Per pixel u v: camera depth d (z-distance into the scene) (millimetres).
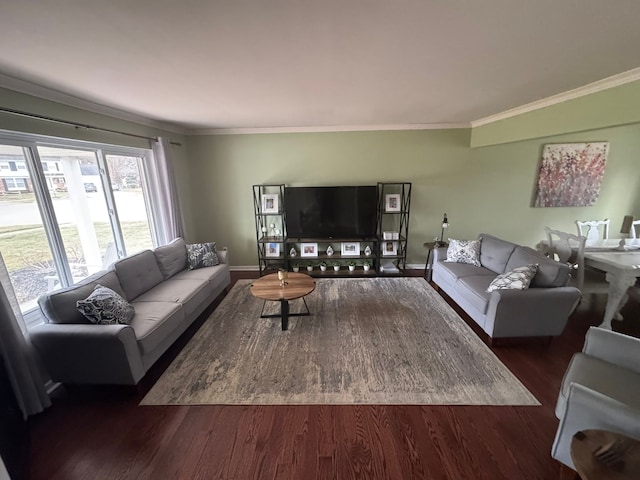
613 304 2732
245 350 2625
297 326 3016
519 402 1994
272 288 2998
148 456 1656
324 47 1620
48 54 1647
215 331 2951
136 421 1896
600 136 4246
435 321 3074
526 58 1817
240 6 1196
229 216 4758
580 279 3012
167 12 1232
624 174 4375
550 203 4516
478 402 1999
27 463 1599
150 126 3709
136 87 2305
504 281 2654
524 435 1751
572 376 1551
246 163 4543
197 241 4844
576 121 2564
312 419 1887
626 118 2166
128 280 2770
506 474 1525
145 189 3836
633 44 1618
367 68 1956
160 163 3744
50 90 2311
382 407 1973
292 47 1615
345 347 2639
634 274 2590
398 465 1581
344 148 4453
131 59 1744
